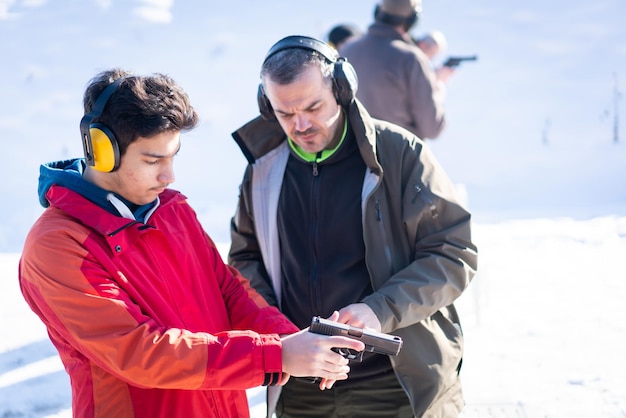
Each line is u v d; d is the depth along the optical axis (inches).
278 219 90.1
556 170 335.6
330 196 87.0
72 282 62.9
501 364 144.8
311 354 65.3
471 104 390.3
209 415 69.8
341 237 86.6
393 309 79.9
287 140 90.0
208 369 63.2
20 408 135.6
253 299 80.1
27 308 190.9
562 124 368.8
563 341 154.8
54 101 353.1
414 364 84.4
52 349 164.6
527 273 199.9
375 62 165.2
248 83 374.3
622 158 340.8
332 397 89.2
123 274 65.9
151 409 66.8
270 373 65.2
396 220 86.0
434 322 87.4
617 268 201.2
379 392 88.0
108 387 66.0
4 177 312.0
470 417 124.0
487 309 175.2
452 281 83.5
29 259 64.4
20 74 362.6
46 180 67.1
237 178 329.7
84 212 64.9
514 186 322.0
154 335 63.0
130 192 66.4
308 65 78.7
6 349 163.9
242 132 89.9
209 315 73.0
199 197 310.7
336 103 82.8
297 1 403.5
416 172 84.7
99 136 62.4
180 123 64.1
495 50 408.2
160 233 69.9
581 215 266.5
